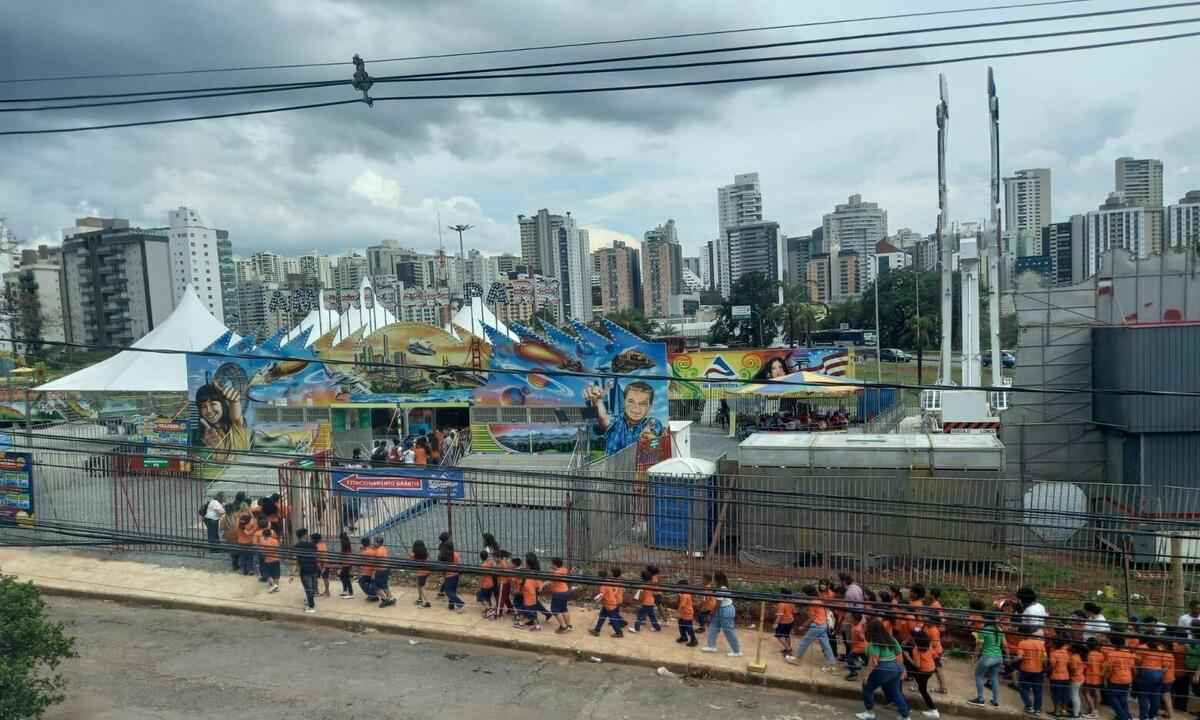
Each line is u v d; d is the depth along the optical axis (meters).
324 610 16.75
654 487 19.05
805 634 14.81
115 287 117.06
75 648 15.03
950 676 13.96
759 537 18.64
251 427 32.06
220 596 17.52
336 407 31.52
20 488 20.81
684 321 165.50
